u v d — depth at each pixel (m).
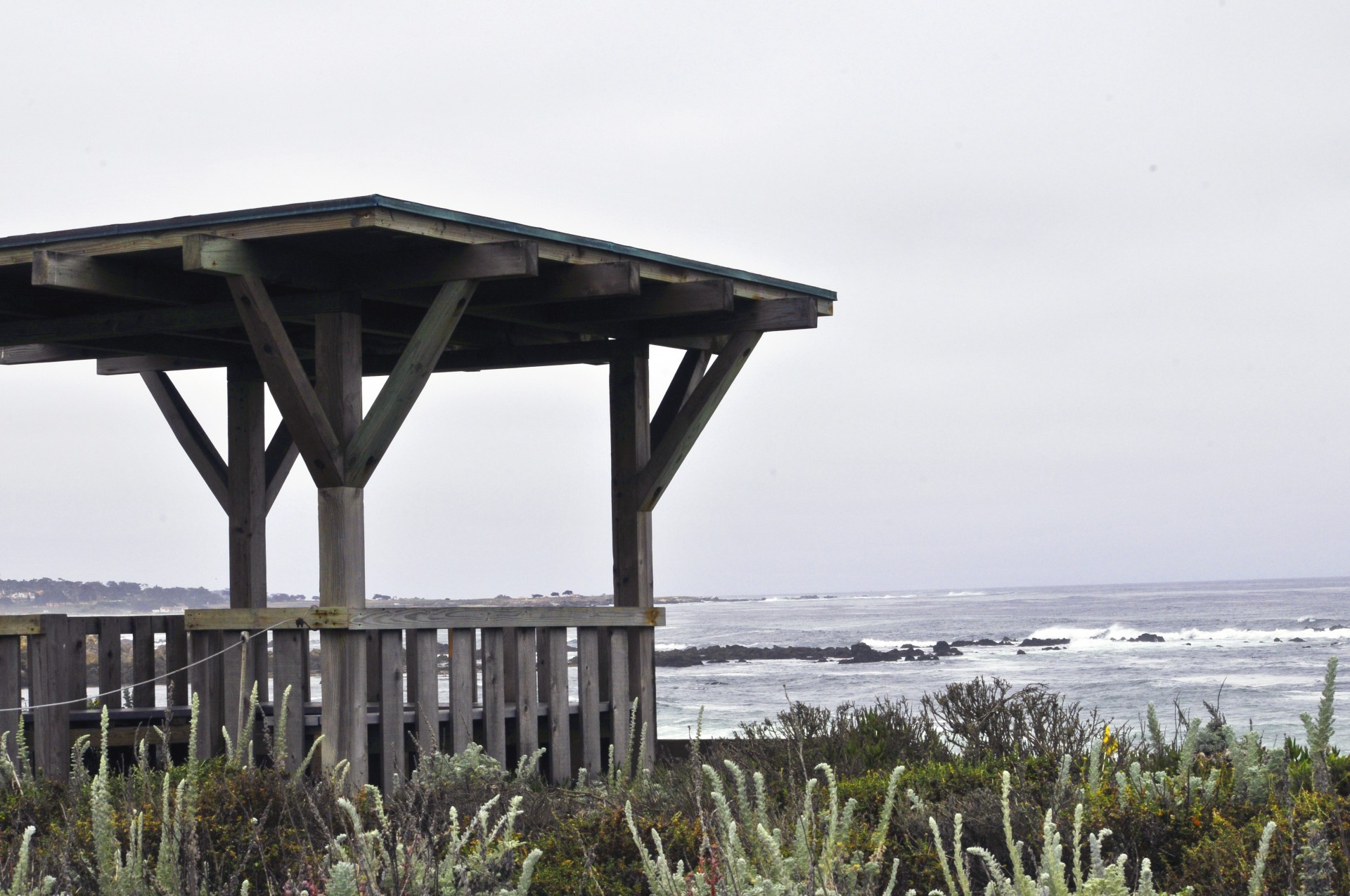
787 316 10.27
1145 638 85.00
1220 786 5.99
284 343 8.09
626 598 10.66
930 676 52.62
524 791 7.94
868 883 4.17
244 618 8.68
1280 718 28.50
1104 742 7.38
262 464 11.75
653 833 4.20
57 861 4.54
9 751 8.47
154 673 10.49
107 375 12.34
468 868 4.24
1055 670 54.22
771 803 5.79
